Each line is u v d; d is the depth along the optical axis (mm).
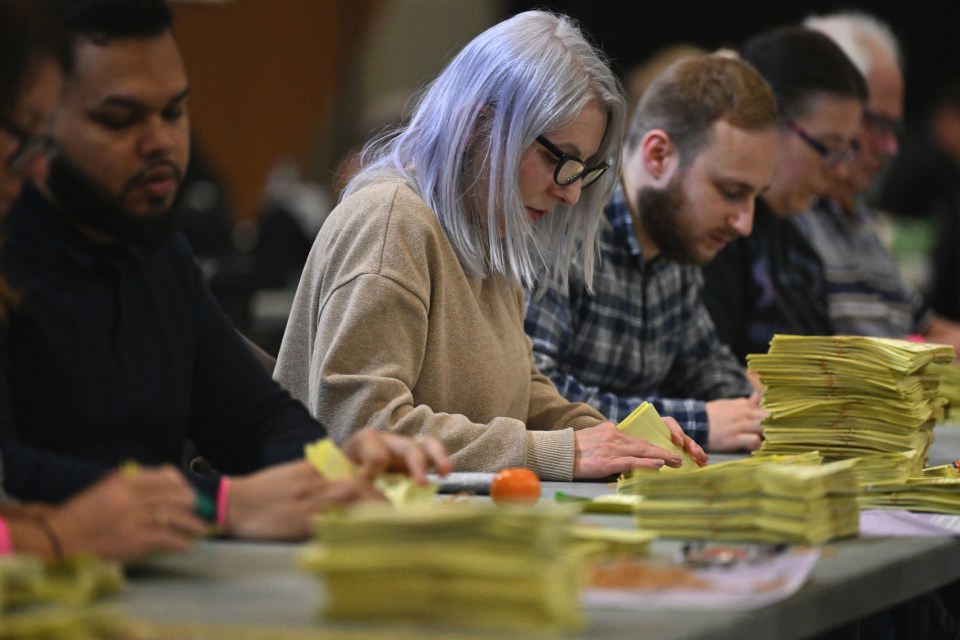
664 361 7266
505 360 5590
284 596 2998
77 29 3656
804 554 3547
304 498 3660
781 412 5398
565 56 5465
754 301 8188
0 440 3586
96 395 3900
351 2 19172
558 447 5137
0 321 3713
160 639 2586
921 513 4527
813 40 8375
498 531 2666
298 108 19016
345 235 5305
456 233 5426
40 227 3857
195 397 4441
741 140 6734
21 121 3543
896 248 15844
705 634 2732
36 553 3082
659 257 7109
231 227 11609
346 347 5109
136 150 3766
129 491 3211
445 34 20062
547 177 5504
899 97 9617
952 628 5469
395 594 2689
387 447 3977
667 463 5281
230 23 18266
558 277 6414
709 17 21016
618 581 3131
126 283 4039
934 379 5605
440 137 5457
